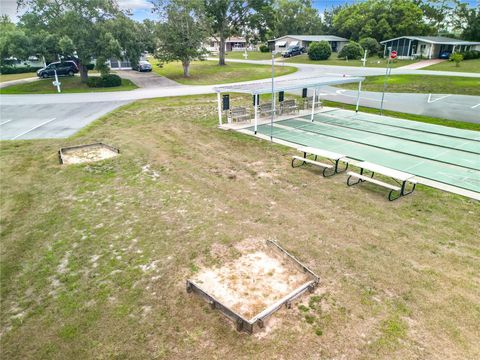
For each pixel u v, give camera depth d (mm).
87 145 13641
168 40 34188
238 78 34625
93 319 5230
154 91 27656
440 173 10492
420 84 28641
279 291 5680
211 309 5320
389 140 13906
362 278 5938
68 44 27359
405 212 8203
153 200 9102
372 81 31422
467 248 6766
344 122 16938
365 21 60594
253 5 45438
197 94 25875
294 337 4773
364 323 4992
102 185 10164
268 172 10836
